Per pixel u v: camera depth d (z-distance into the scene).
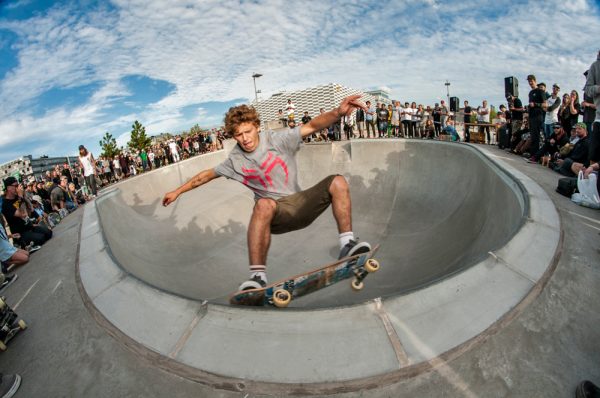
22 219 6.24
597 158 4.79
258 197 3.04
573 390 1.86
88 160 10.43
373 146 11.34
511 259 2.90
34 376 2.44
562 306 2.50
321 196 2.79
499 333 2.23
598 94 4.66
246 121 2.75
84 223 6.11
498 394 1.84
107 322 2.81
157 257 8.20
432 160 9.65
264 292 2.60
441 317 2.30
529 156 8.59
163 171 13.52
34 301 3.65
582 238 3.52
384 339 2.14
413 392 1.87
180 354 2.26
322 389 1.90
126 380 2.19
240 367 2.07
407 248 7.98
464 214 7.46
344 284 6.73
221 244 9.86
